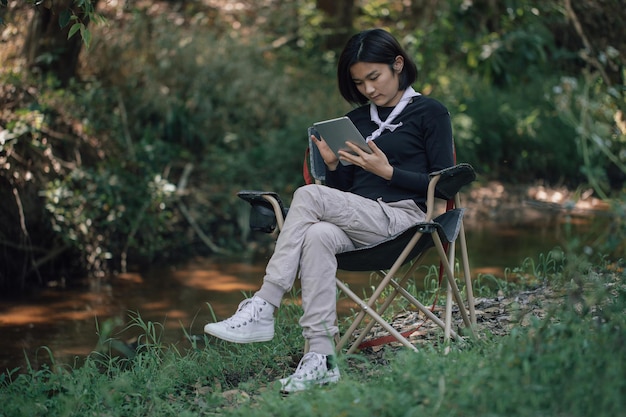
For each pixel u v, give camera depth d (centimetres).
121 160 706
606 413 220
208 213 760
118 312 525
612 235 310
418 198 334
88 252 643
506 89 1004
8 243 603
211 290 582
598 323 280
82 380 321
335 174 350
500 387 236
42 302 557
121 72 793
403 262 310
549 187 905
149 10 922
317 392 272
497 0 992
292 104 893
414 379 257
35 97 650
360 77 340
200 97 836
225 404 304
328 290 308
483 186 903
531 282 470
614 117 458
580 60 973
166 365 348
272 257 314
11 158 613
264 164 827
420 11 1085
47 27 699
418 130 339
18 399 305
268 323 312
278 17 1083
